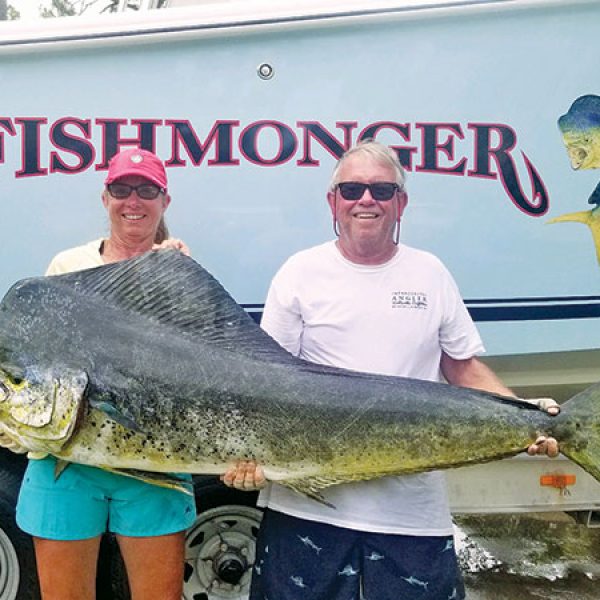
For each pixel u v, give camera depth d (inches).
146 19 109.8
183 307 83.2
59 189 111.3
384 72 112.3
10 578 115.1
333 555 86.4
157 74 110.7
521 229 115.6
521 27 113.0
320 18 110.7
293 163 112.7
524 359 119.0
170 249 83.9
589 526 129.9
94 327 80.3
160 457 81.1
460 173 114.2
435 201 114.3
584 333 117.3
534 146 114.9
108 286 82.7
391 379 82.9
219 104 111.6
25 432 79.4
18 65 109.5
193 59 110.7
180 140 111.7
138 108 110.9
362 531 85.8
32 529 86.7
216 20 110.2
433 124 113.4
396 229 98.1
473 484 124.1
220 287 84.2
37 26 109.1
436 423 81.0
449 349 90.3
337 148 112.7
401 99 112.8
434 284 88.6
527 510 124.9
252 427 80.7
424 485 87.0
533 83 113.9
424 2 111.3
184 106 111.3
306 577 87.4
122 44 109.7
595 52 114.0
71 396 77.9
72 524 86.3
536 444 80.9
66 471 85.5
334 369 82.8
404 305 86.9
